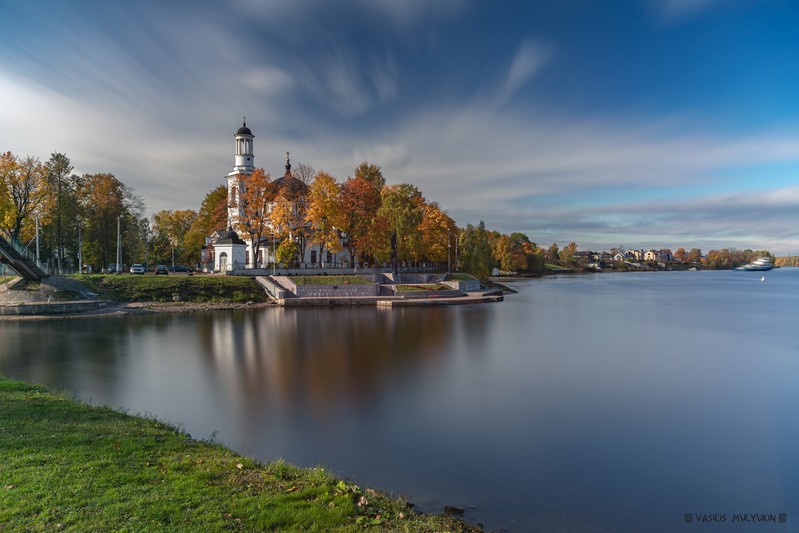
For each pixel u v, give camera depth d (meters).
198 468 10.45
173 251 100.94
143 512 8.16
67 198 68.31
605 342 34.84
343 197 73.31
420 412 18.09
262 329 38.81
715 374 25.20
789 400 20.58
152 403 18.62
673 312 57.12
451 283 73.81
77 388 20.69
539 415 18.06
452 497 11.59
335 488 10.19
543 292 93.81
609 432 16.45
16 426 12.50
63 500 8.45
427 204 94.44
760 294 92.12
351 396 20.02
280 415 17.42
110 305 50.09
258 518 8.24
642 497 11.98
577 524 10.62
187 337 34.69
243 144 81.81
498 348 31.70
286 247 67.38
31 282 48.84
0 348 30.22
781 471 13.60
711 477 13.19
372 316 48.41
